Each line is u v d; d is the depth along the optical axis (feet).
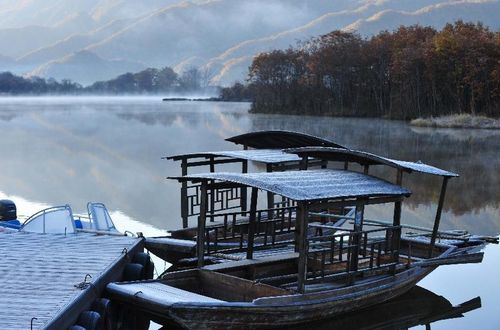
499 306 48.57
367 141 156.56
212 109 335.06
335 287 42.45
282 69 311.47
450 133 181.16
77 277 39.09
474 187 94.99
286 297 39.17
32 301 34.73
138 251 48.70
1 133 169.07
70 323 34.06
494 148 143.64
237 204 79.97
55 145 143.54
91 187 93.09
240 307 37.04
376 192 42.57
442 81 241.14
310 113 293.02
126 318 41.57
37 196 86.53
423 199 86.28
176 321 36.17
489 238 61.21
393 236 46.01
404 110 249.96
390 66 260.83
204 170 105.91
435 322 45.44
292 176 44.21
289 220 58.34
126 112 288.10
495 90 226.58
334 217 56.70
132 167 111.55
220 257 49.49
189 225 68.18
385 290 44.62
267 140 69.87
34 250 45.70
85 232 52.60
